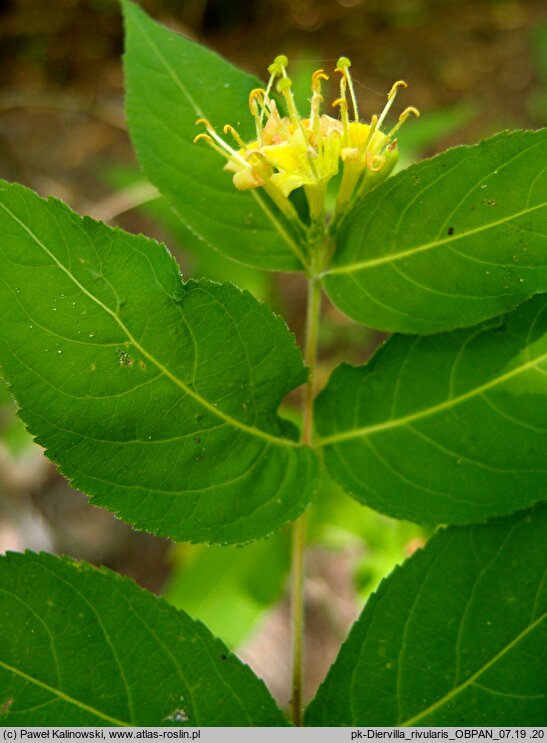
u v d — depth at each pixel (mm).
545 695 146
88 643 146
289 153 156
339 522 278
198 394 149
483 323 161
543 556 151
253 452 158
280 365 152
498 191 148
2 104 458
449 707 148
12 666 144
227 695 148
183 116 178
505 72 763
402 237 157
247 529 155
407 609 151
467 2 844
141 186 355
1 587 146
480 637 149
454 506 157
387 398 166
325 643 421
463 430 161
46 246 133
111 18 814
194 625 149
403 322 160
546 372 158
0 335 134
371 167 155
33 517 413
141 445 146
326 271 167
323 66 243
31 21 803
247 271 325
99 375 140
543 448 156
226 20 817
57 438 141
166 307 140
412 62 788
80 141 723
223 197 177
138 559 462
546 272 149
